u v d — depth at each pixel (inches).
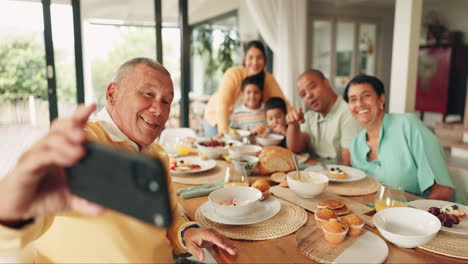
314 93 85.0
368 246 36.4
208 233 38.7
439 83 218.2
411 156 60.7
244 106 112.7
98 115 41.6
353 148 70.7
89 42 142.5
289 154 67.4
